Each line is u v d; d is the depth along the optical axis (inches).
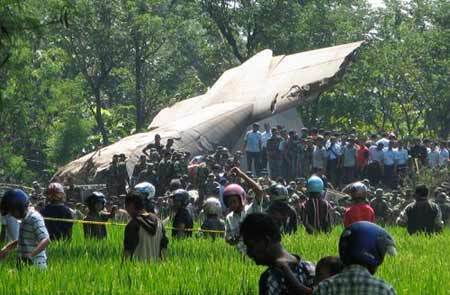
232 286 1035.3
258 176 3080.7
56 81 4719.5
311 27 5462.6
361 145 3053.6
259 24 5442.9
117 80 6053.2
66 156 4815.5
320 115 5260.8
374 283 648.4
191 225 1599.4
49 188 1504.7
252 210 1246.9
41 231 1147.3
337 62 3597.4
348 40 5497.1
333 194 2677.2
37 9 1673.2
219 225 1636.3
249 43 5526.6
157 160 2755.9
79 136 4837.6
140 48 5477.4
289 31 5467.5
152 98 6013.8
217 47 6058.1
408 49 5295.3
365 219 1494.8
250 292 1002.1
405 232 1898.4
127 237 1176.8
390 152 3058.6
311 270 728.3
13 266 1162.0
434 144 3159.5
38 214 1154.7
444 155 3164.4
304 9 5462.6
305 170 3038.9
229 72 3860.7
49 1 1653.5
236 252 1393.9
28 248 1148.5
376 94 5319.9
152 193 1309.1
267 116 3528.5
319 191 1667.1
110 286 1013.2
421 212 1781.5
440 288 1040.8
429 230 1784.0
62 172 3326.8
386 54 5270.7
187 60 6161.4
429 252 1520.7
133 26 5339.6
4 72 1724.9
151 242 1177.4
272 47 5492.1
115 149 3294.8
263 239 728.3
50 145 4837.6
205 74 6161.4
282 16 5462.6
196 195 2549.2
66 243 1498.5
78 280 1066.1
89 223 1589.6
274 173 3075.8
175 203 1596.9
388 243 656.4
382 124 5457.7
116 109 6028.5
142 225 1175.6
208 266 1184.2
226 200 1229.1
